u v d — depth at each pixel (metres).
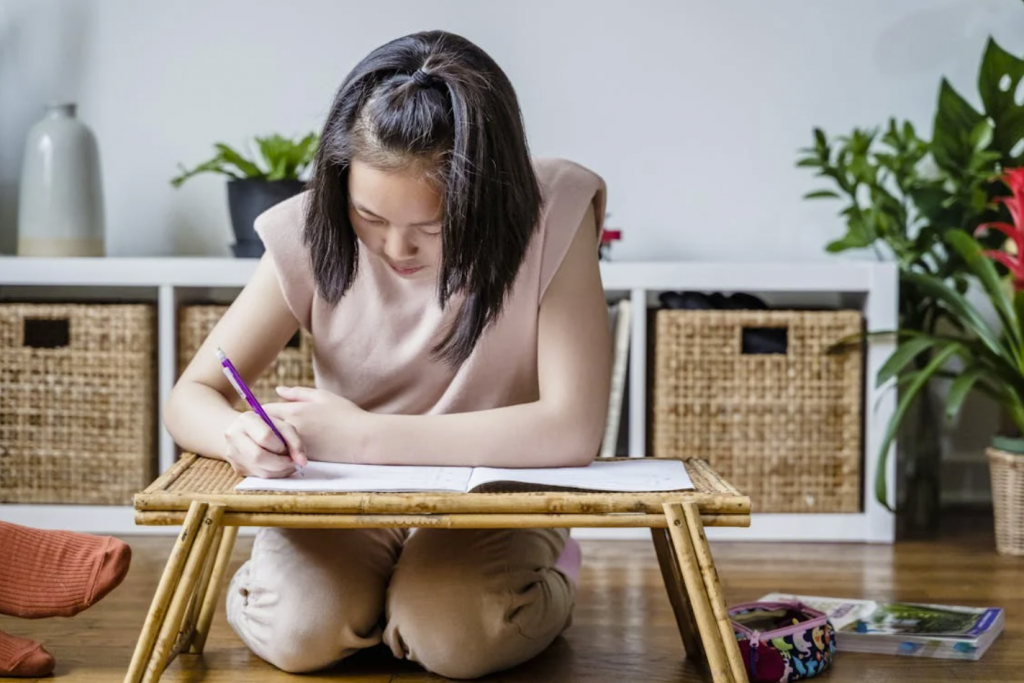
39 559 1.39
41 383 2.38
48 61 2.72
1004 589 1.98
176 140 2.73
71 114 2.55
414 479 1.19
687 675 1.48
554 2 2.70
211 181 2.73
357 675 1.47
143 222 2.74
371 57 1.19
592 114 2.72
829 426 2.41
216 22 2.71
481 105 1.13
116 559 1.39
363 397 1.46
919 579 2.05
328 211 1.21
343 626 1.42
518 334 1.38
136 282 2.37
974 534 2.47
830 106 2.72
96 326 2.38
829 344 2.40
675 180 2.73
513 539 1.44
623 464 1.34
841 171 2.48
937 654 1.56
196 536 1.11
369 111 1.14
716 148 2.72
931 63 2.71
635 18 2.71
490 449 1.28
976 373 2.27
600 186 1.41
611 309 2.43
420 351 1.41
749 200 2.73
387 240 1.19
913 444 2.57
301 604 1.42
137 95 2.72
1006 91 2.39
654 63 2.71
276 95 2.72
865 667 1.51
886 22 2.71
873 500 2.38
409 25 2.71
